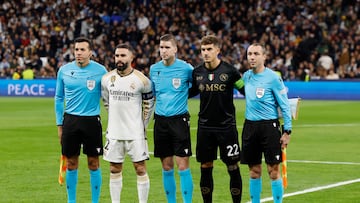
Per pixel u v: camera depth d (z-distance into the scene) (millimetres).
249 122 14109
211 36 14086
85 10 57844
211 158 14438
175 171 19047
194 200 15766
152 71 14602
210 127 14242
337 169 19812
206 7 56062
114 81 14109
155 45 53438
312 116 35531
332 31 51844
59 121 14898
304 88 47438
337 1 53906
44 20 57500
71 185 14773
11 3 59469
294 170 19656
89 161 14742
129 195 16266
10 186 17266
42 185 17406
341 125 31391
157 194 16438
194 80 14383
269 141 13898
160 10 56812
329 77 48656
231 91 14258
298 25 52469
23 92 51656
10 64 54219
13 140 26031
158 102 14547
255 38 53219
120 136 14039
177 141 14352
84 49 14461
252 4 55469
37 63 53906
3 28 57406
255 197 14375
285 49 50594
